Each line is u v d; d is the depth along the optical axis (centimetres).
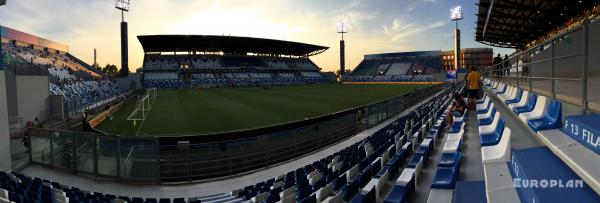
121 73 6181
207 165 1248
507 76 1102
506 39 3503
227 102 3516
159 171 1102
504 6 1975
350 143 1617
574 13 2131
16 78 2102
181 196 1008
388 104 2212
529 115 487
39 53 5638
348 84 8212
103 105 3338
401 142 1030
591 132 271
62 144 1204
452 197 434
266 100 3722
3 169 1169
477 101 1286
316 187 755
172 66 7562
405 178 554
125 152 1102
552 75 445
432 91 3884
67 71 5016
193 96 4384
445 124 1202
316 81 8644
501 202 319
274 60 9162
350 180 734
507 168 396
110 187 1084
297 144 1480
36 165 1286
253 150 1349
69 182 1118
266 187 920
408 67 9244
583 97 345
